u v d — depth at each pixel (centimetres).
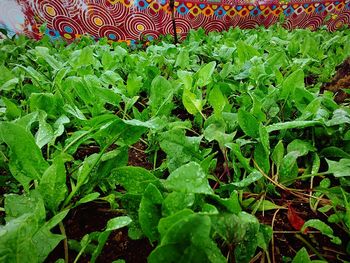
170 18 302
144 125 53
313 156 68
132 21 295
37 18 275
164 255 31
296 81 81
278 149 65
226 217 41
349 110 75
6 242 35
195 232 31
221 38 232
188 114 104
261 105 80
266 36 212
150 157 76
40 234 41
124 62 144
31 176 52
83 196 56
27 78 131
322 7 341
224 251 45
